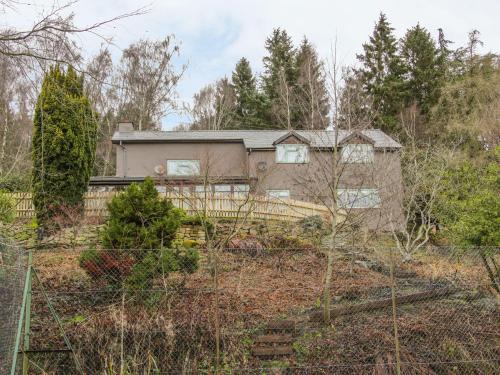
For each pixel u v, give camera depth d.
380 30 39.28
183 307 8.27
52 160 15.22
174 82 33.41
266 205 17.11
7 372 6.34
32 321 7.86
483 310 9.07
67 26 6.88
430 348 8.28
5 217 13.30
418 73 36.81
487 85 26.77
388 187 14.77
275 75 40.16
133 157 26.64
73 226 13.66
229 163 26.58
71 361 7.46
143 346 7.68
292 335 8.40
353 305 9.05
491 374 8.12
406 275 10.74
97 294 8.33
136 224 9.34
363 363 7.99
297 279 10.39
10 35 6.74
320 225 16.09
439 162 17.36
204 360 7.76
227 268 10.27
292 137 24.41
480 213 10.13
